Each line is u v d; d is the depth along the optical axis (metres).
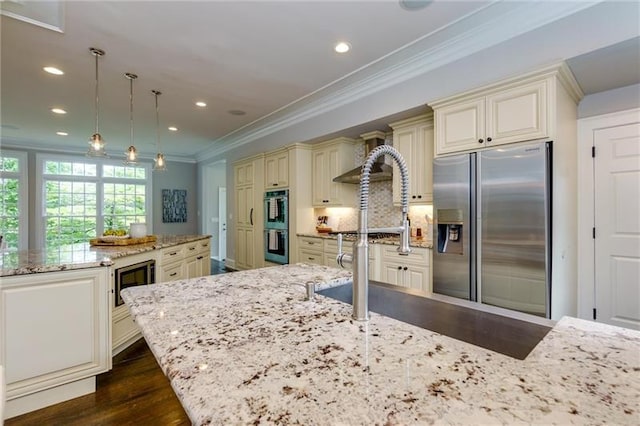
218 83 3.44
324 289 1.39
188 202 8.31
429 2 2.12
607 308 2.59
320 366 0.65
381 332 0.83
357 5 2.14
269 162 5.18
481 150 2.45
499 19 2.30
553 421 0.47
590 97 2.64
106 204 7.12
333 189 4.39
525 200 2.21
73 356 1.99
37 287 1.88
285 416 0.49
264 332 0.83
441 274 2.71
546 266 2.12
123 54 2.79
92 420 1.80
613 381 0.59
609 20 1.91
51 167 6.50
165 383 2.18
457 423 0.47
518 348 0.99
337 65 3.02
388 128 3.80
